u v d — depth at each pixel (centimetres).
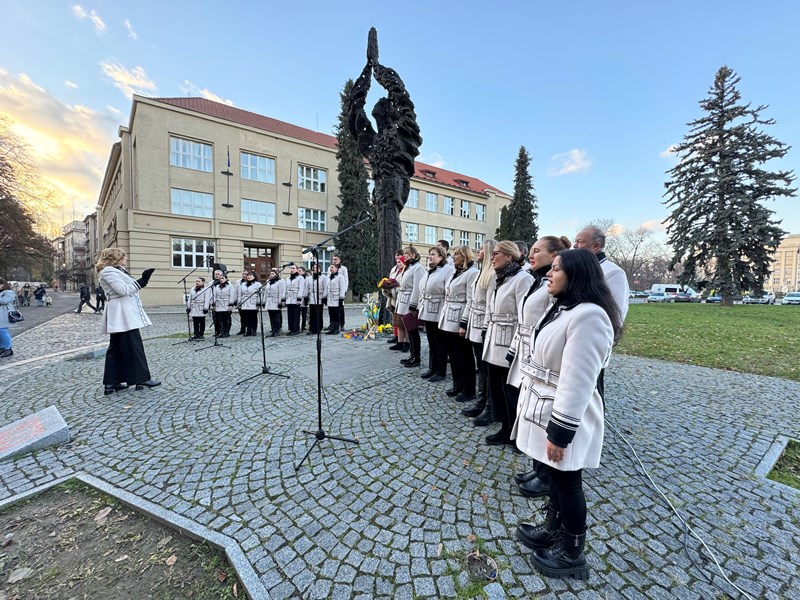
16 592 176
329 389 457
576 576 174
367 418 366
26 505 243
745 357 665
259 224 2267
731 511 227
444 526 213
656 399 437
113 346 446
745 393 460
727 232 2016
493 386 308
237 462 286
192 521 220
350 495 242
